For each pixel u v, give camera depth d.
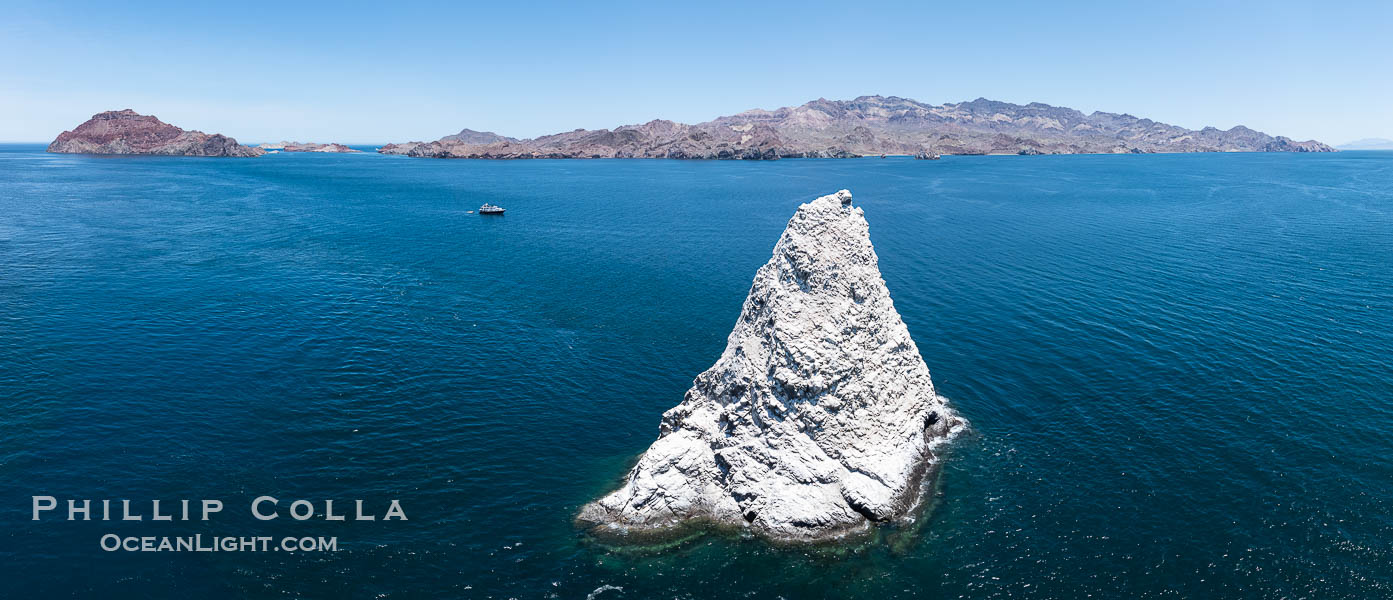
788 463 37.56
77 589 30.73
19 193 181.12
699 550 34.72
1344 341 58.47
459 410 48.44
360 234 122.94
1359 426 43.91
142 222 131.88
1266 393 48.78
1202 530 34.81
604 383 53.56
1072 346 58.69
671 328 66.62
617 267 94.19
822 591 32.00
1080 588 31.50
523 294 79.06
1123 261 91.69
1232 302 70.44
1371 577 31.36
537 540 34.97
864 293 40.56
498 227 133.25
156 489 38.16
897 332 42.72
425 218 146.62
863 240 41.41
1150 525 35.38
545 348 60.94
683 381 54.16
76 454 41.47
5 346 58.59
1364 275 81.75
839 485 37.53
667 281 85.62
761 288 40.19
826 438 38.19
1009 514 36.84
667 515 36.72
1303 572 31.80
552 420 47.34
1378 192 187.38
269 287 81.25
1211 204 159.25
